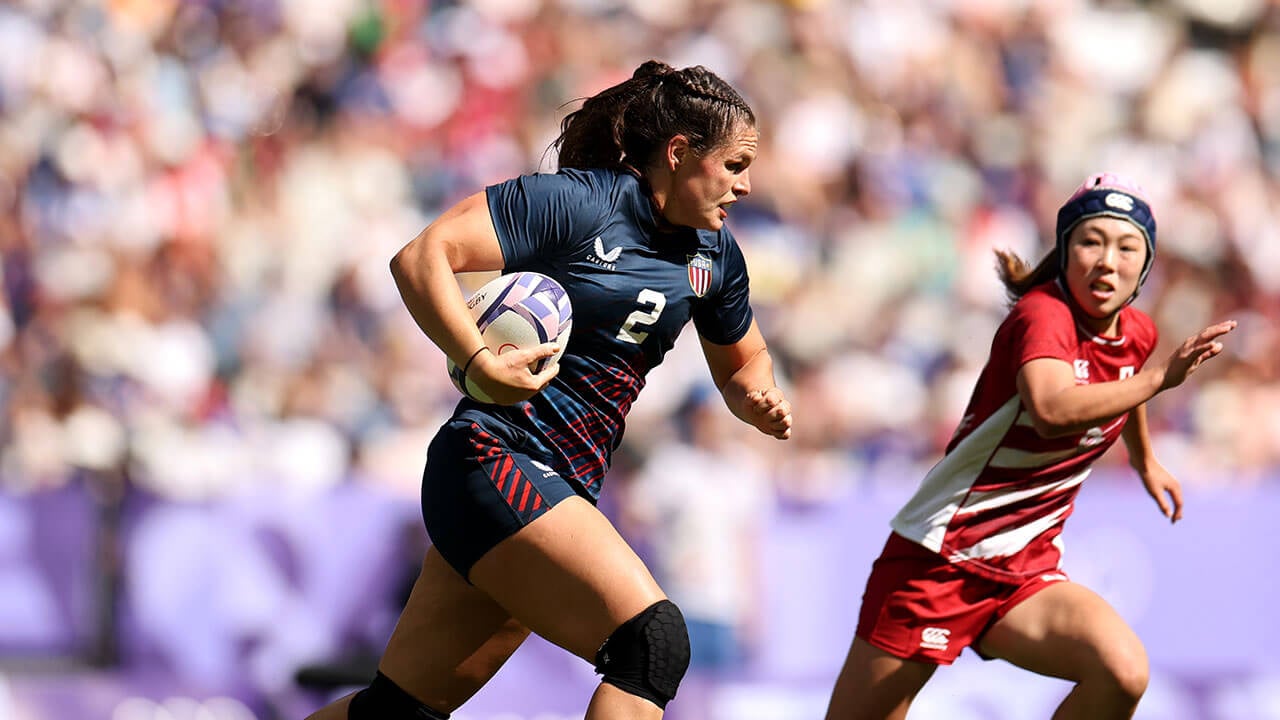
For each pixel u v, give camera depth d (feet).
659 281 41.22
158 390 100.94
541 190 39.86
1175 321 136.05
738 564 85.61
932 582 46.42
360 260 118.62
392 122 133.49
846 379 115.55
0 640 78.13
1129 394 42.11
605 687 39.01
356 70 136.77
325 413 103.96
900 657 46.60
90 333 102.89
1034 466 45.83
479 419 40.91
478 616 43.27
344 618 81.51
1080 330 45.21
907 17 155.53
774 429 45.01
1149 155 154.30
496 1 143.33
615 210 40.50
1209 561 90.17
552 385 41.19
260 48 134.21
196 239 117.08
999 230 140.46
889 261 130.72
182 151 123.13
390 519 82.79
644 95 41.27
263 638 80.23
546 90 139.13
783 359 116.57
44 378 98.17
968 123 149.79
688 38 147.33
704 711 81.66
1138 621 88.94
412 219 125.70
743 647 84.84
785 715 83.46
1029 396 43.45
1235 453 117.91
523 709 79.51
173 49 130.21
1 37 122.31
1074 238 44.70
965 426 46.70
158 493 80.64
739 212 127.85
